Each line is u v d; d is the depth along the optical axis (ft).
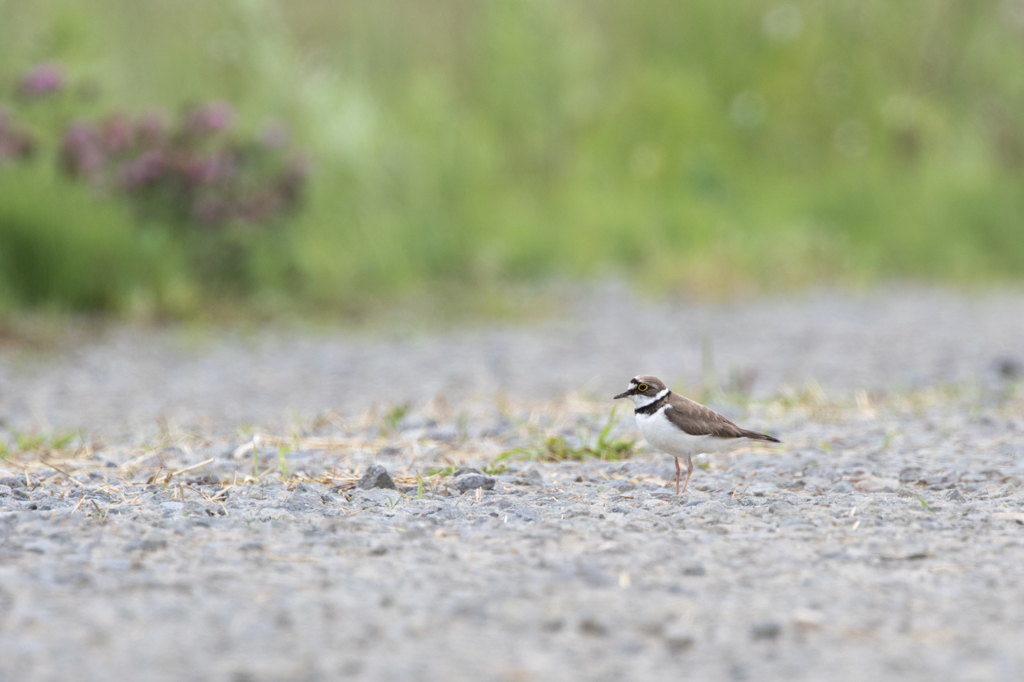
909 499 31.24
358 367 64.54
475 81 124.16
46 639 20.03
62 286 75.92
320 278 88.79
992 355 65.51
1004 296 98.37
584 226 110.83
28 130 80.69
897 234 115.34
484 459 37.96
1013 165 130.62
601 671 19.03
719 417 32.24
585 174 119.24
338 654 19.57
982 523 28.45
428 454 38.52
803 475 34.65
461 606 21.88
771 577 24.00
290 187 84.58
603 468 36.29
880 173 122.72
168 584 23.09
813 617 21.24
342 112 99.50
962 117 132.67
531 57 120.37
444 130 108.58
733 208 118.83
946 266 112.37
